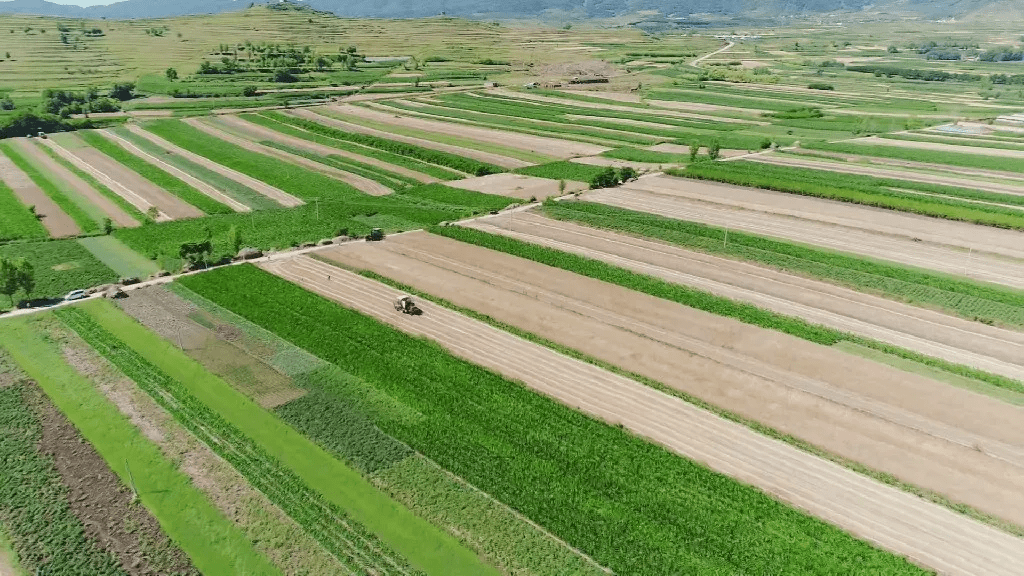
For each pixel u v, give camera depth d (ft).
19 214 338.13
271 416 173.78
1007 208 314.14
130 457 159.94
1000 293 229.66
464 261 273.75
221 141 504.84
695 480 148.25
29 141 503.20
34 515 142.61
